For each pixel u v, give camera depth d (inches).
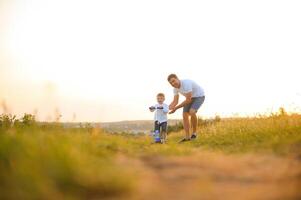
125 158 210.1
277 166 178.2
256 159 203.0
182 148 273.4
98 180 138.3
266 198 124.0
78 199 126.5
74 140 224.5
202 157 217.0
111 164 180.9
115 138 299.4
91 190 135.0
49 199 123.6
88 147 219.1
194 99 407.2
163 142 419.8
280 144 249.1
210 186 140.9
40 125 284.5
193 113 403.2
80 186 136.7
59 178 138.9
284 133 312.7
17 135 197.9
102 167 164.7
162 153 241.3
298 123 340.5
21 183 130.6
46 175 139.7
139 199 127.0
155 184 146.2
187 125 408.8
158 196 130.0
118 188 135.9
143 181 150.7
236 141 324.5
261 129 355.3
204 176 158.6
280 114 434.6
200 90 407.5
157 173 166.9
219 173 165.9
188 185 144.5
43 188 125.0
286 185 136.5
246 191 134.2
